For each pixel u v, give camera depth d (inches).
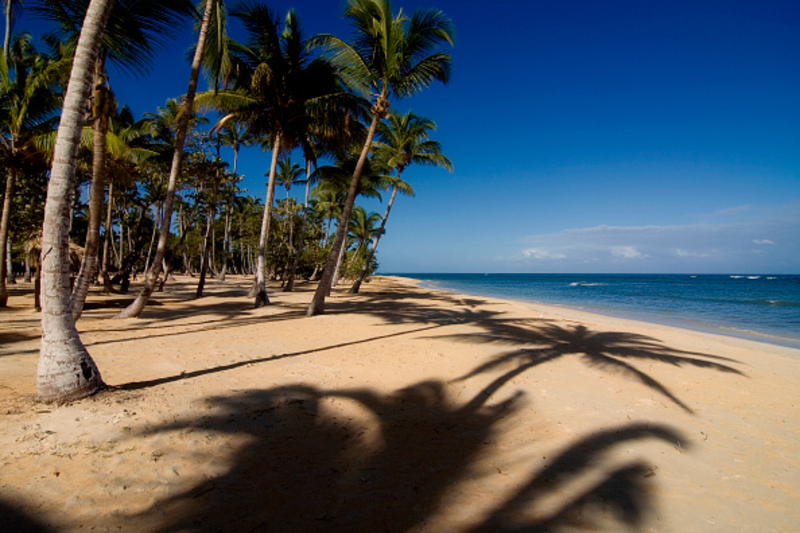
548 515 106.9
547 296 1385.3
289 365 238.8
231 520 96.3
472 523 101.9
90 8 162.2
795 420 189.0
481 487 120.2
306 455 132.9
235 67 530.6
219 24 359.9
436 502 110.9
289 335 342.0
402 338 347.9
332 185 893.8
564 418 178.1
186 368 218.1
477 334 372.2
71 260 470.0
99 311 447.2
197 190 705.0
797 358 351.9
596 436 160.6
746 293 1595.7
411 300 824.9
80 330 318.7
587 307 943.0
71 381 154.3
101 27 164.4
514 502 112.6
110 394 164.1
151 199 704.4
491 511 107.7
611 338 393.7
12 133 416.5
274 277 1568.7
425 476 125.2
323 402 180.1
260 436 142.8
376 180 842.8
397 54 458.6
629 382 237.6
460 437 155.9
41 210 552.1
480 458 139.0
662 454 147.2
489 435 158.9
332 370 232.5
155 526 91.7
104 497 100.6
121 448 124.4
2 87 409.1
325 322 431.5
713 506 115.7
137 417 145.7
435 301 821.2
